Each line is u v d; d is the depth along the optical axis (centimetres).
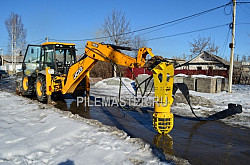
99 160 334
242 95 1171
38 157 358
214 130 535
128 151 369
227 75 2184
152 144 433
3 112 705
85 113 737
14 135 464
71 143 413
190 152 396
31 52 1048
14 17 4053
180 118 655
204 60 3036
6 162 337
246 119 634
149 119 650
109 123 604
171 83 435
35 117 633
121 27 2475
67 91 832
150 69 455
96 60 709
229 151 403
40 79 940
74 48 989
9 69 5009
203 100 906
